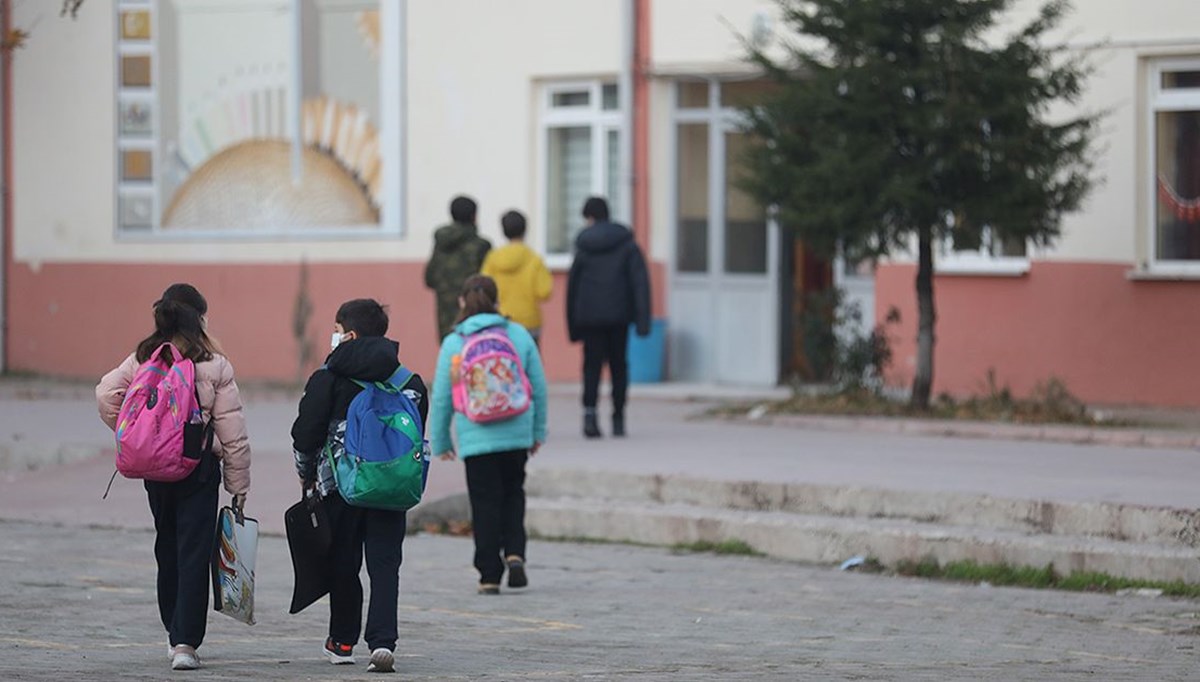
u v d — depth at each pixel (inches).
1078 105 2316.7
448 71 2733.8
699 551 1627.7
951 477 1702.8
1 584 1384.1
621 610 1318.9
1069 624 1270.9
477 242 1921.8
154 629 1175.0
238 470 989.2
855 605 1354.6
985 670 1045.2
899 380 2437.3
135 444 951.6
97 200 2942.9
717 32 2556.6
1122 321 2324.1
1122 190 2321.6
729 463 1819.6
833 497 1642.5
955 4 2038.6
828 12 2080.5
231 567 978.1
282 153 2837.1
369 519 1003.9
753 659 1087.0
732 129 2593.5
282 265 2837.1
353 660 1035.9
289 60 2824.8
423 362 2758.4
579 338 2050.9
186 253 2893.7
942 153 2034.9
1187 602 1375.5
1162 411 2263.8
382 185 2773.1
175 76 2896.2
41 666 990.4
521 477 1398.9
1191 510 1467.8
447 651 1106.1
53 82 2957.7
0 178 2987.2
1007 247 2285.9
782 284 2588.6
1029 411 2129.7
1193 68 2309.3
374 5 2773.1
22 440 2114.9
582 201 2684.5
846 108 2048.5
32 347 2987.2
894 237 2076.8
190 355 981.2
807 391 2317.9
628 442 2020.2
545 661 1063.0
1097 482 1664.6
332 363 999.0
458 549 1619.1
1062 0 2079.2
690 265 2645.2
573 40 2650.1
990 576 1467.8
